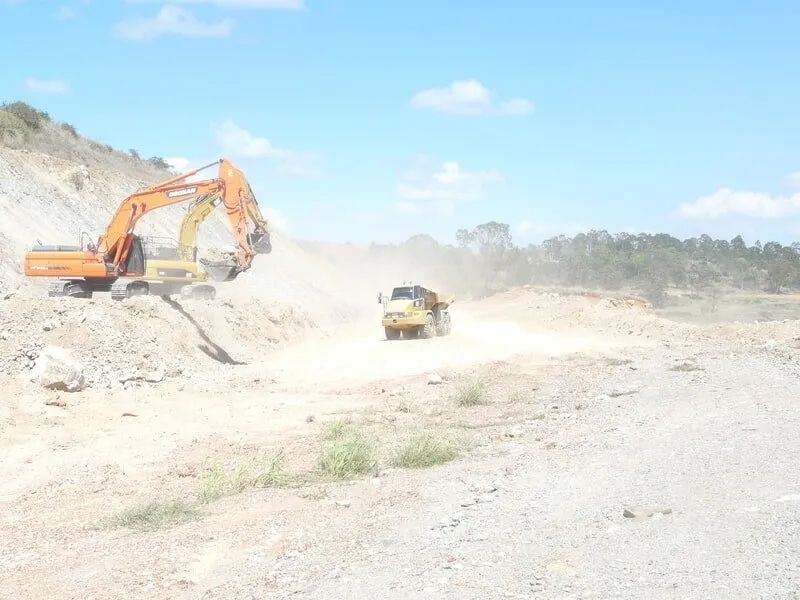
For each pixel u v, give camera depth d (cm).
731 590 592
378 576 701
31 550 898
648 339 3114
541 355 2625
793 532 702
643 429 1287
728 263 12050
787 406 1391
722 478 912
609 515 810
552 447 1216
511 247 9638
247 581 731
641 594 600
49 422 1591
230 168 2730
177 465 1297
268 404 1842
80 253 2733
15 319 2045
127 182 5225
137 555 838
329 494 1041
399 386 2058
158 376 2066
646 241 13675
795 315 8188
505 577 665
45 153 4709
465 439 1339
